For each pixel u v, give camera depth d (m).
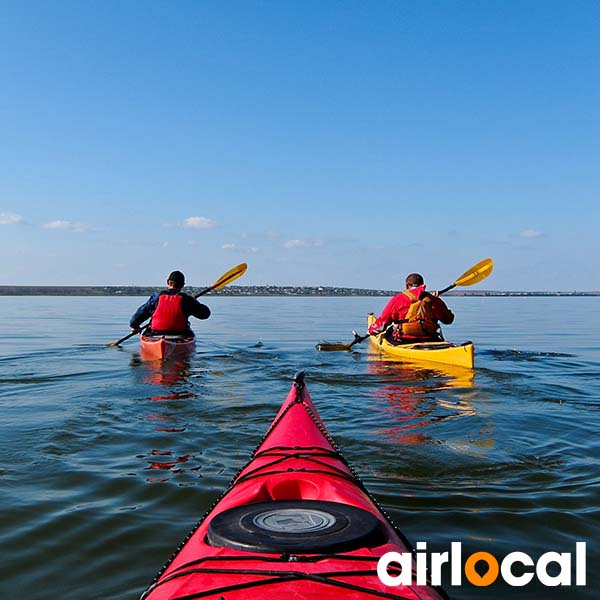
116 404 5.64
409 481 3.53
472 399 5.98
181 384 6.78
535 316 25.39
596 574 2.46
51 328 16.22
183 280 9.75
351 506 2.08
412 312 9.16
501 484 3.47
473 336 14.77
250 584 1.63
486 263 10.09
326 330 15.98
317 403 5.77
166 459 3.95
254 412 5.30
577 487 3.41
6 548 2.68
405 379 7.18
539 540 2.76
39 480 3.54
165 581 1.78
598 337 14.41
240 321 20.25
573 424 4.90
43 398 5.95
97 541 2.75
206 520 2.23
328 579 1.64
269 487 2.47
